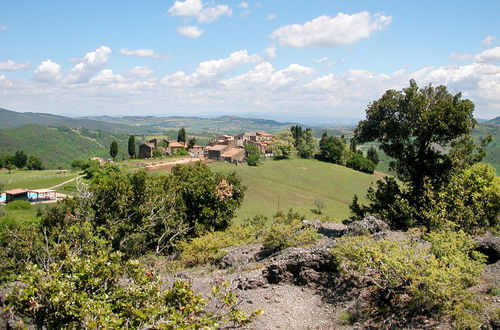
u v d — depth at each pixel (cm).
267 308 1524
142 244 3438
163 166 9438
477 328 1079
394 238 1966
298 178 10344
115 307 990
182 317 906
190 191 3888
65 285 940
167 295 1010
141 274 1107
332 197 9044
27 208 5684
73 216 3158
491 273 1439
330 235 2448
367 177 11544
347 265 1609
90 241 1706
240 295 1683
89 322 825
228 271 2169
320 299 1563
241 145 13975
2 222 3575
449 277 1184
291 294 1634
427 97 2661
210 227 3838
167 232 3425
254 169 10569
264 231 3130
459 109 2464
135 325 954
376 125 2738
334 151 13188
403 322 1232
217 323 902
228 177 4319
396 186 2803
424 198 2348
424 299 1205
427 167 2609
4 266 2483
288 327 1377
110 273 1072
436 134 2506
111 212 3322
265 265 2036
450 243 1448
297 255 1814
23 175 9931
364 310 1374
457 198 2147
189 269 2492
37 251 2373
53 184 8031
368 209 2969
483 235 2111
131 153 12356
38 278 960
